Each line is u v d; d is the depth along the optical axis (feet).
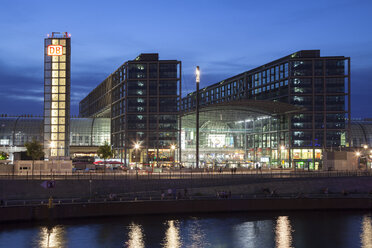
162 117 584.40
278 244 212.23
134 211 260.01
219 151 644.27
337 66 574.97
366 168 476.95
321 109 574.97
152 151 580.71
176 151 599.57
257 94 655.35
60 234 218.79
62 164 359.25
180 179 302.66
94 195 281.74
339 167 446.19
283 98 591.78
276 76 611.06
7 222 231.50
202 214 272.10
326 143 572.51
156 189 297.12
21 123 651.66
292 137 574.97
